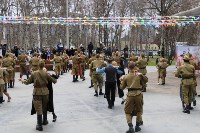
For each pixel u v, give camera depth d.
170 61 44.56
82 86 20.48
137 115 10.05
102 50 33.12
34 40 60.78
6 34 58.41
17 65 30.98
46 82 10.44
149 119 11.71
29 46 56.75
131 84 9.91
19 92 18.03
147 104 14.45
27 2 55.50
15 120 11.67
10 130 10.38
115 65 13.84
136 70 10.06
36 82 10.31
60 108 13.70
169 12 45.97
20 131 10.26
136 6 61.09
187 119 11.69
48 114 12.56
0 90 14.76
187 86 12.74
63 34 58.69
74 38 65.56
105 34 52.25
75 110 13.30
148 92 18.00
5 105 14.40
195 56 24.03
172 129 10.38
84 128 10.56
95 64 16.80
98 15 54.97
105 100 15.58
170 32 45.22
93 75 16.83
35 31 60.53
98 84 17.75
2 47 32.06
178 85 20.94
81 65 23.08
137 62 18.20
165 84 21.47
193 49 24.33
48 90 10.55
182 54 24.19
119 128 10.53
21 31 54.69
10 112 12.98
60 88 19.59
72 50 34.56
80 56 23.08
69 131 10.23
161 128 10.50
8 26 57.06
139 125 10.25
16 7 57.06
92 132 10.09
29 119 11.81
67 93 17.70
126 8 62.62
